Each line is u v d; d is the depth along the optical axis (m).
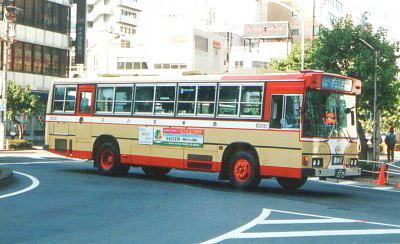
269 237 9.06
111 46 86.00
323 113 15.71
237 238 8.91
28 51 46.62
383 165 22.31
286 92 15.53
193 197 14.12
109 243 8.36
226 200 13.70
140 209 11.89
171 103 17.91
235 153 16.39
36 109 41.03
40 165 23.94
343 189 18.97
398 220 11.54
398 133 68.94
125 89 19.20
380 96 26.33
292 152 15.30
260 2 104.62
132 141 18.86
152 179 19.19
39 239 8.53
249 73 16.44
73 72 69.56
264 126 15.81
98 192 14.73
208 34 82.06
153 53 80.12
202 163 17.02
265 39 97.44
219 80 16.88
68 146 20.75
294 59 39.31
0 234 8.86
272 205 13.09
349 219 11.34
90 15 106.06
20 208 11.64
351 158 16.53
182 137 17.52
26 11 46.41
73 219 10.45
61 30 50.53
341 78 16.12
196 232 9.36
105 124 19.66
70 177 18.67
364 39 26.39
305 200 14.62
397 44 27.20
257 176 15.95
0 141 37.84
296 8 107.75
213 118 16.84
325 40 26.42
